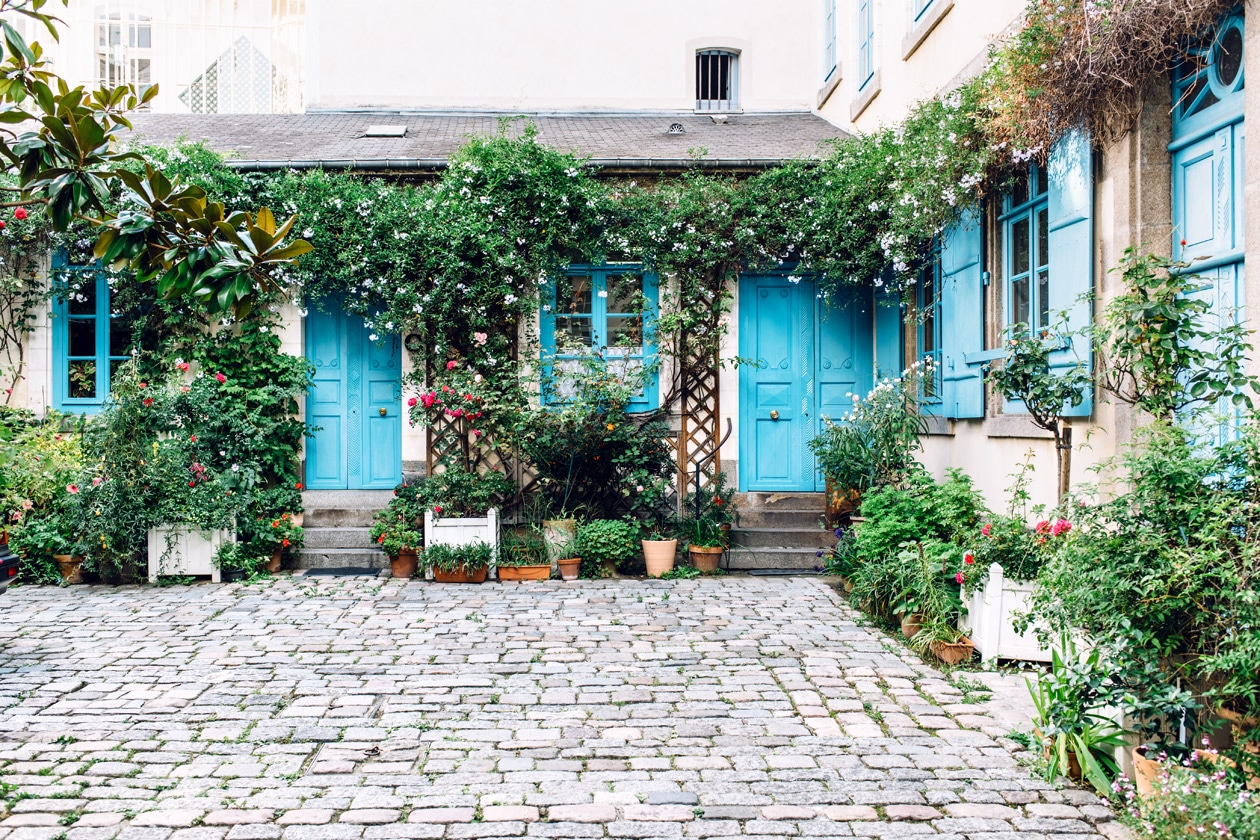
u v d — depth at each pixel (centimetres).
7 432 482
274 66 1404
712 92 1315
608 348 912
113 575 771
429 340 873
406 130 1094
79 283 871
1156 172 508
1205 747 326
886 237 781
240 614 652
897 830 326
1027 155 597
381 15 1255
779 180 877
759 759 391
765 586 762
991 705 460
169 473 757
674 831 325
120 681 496
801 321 934
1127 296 460
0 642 575
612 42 1278
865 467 768
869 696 476
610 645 574
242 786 362
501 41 1266
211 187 828
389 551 788
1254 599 297
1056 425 540
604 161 886
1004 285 686
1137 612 332
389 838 319
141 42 1388
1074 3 508
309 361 884
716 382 916
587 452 831
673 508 882
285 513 849
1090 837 320
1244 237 445
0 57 354
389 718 441
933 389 820
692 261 896
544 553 806
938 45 794
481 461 885
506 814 338
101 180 336
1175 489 341
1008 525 552
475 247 851
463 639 587
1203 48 478
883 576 621
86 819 330
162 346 864
